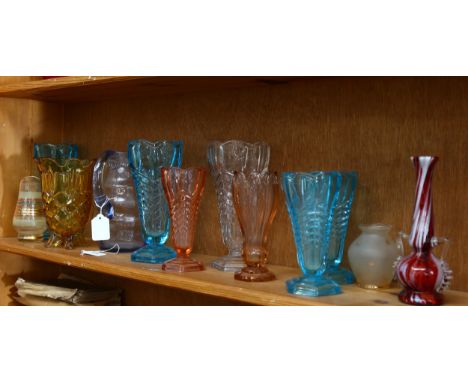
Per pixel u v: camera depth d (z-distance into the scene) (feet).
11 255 5.79
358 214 3.93
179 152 4.49
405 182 3.72
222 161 4.17
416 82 3.67
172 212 4.13
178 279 3.84
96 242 5.24
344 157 3.99
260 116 4.43
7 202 5.67
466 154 3.46
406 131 3.71
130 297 5.50
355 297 3.37
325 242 3.52
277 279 3.83
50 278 6.04
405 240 3.71
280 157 4.32
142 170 4.42
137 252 4.42
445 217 3.54
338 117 4.02
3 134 5.62
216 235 4.74
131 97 5.26
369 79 3.87
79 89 4.85
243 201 3.77
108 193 4.73
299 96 4.22
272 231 4.37
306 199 3.51
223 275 3.95
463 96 3.47
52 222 4.92
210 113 4.75
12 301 5.80
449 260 3.53
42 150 5.42
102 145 5.62
